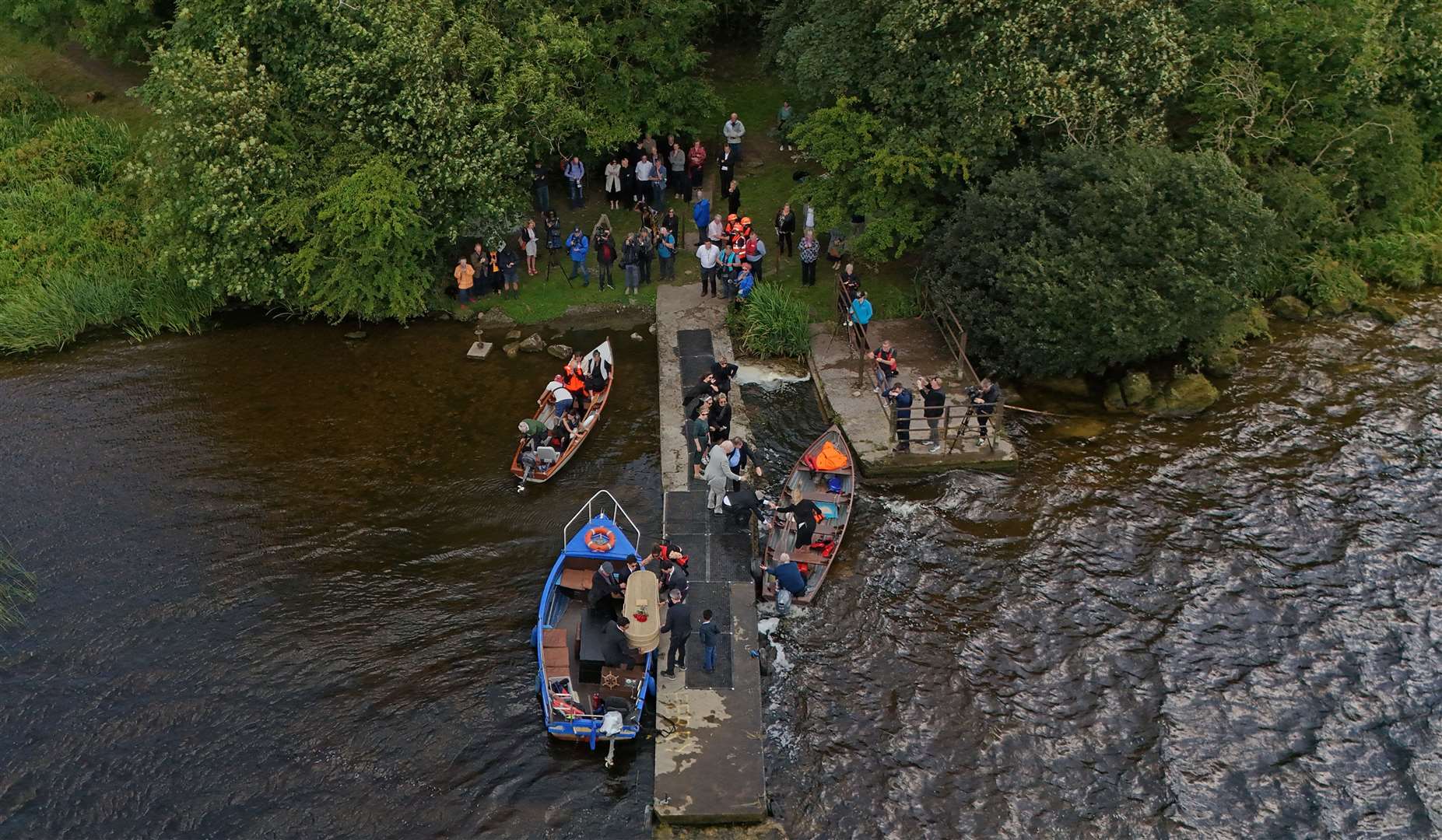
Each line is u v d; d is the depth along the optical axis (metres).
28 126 39.78
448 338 32.72
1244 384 30.27
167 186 31.75
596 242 33.56
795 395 30.27
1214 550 25.00
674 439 28.23
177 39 32.88
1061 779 20.27
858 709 21.53
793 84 36.75
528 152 36.84
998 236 29.73
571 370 28.72
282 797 19.95
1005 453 27.34
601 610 22.58
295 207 31.09
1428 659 22.34
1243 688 21.92
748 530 25.17
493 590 24.22
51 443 28.33
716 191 38.47
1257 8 32.44
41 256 34.34
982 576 24.48
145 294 33.38
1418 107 36.00
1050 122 30.52
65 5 37.91
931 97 31.78
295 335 32.94
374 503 26.48
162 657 22.62
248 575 24.52
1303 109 33.38
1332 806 19.77
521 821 19.52
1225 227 28.38
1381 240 34.69
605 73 36.34
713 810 19.27
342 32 31.11
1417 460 27.36
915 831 19.36
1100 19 30.33
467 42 33.59
